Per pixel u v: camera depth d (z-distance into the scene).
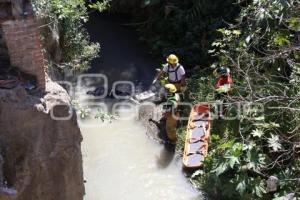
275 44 8.95
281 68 9.20
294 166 8.41
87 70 12.12
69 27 10.02
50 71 8.45
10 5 6.42
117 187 9.28
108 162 9.78
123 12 14.23
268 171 8.63
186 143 9.70
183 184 9.30
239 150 8.66
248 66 8.57
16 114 6.44
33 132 6.59
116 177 9.48
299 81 8.61
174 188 9.23
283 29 8.79
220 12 12.03
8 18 6.32
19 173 6.61
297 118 8.33
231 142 8.85
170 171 9.59
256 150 8.65
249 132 9.09
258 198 8.44
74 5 9.77
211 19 11.88
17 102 6.45
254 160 8.54
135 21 14.01
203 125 9.92
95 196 9.06
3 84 6.54
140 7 13.72
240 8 11.45
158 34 13.03
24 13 6.39
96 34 13.57
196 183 9.25
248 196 8.48
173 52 12.23
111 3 13.96
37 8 8.32
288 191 8.21
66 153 6.90
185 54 12.12
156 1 12.67
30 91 6.70
